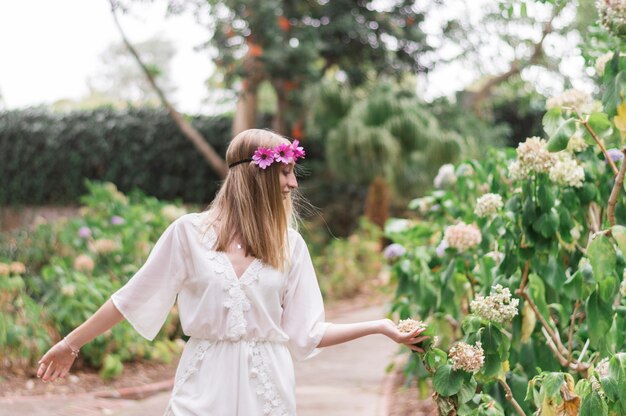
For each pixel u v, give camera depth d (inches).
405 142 520.7
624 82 122.9
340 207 612.1
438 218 223.5
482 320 118.3
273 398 100.5
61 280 268.5
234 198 104.3
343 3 531.8
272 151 104.3
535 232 139.6
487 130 581.3
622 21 116.1
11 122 683.4
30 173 680.4
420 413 212.5
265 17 472.7
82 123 663.8
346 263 474.6
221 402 98.9
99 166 662.5
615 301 145.1
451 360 111.5
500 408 119.4
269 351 101.7
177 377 102.5
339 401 236.2
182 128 581.0
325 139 555.8
